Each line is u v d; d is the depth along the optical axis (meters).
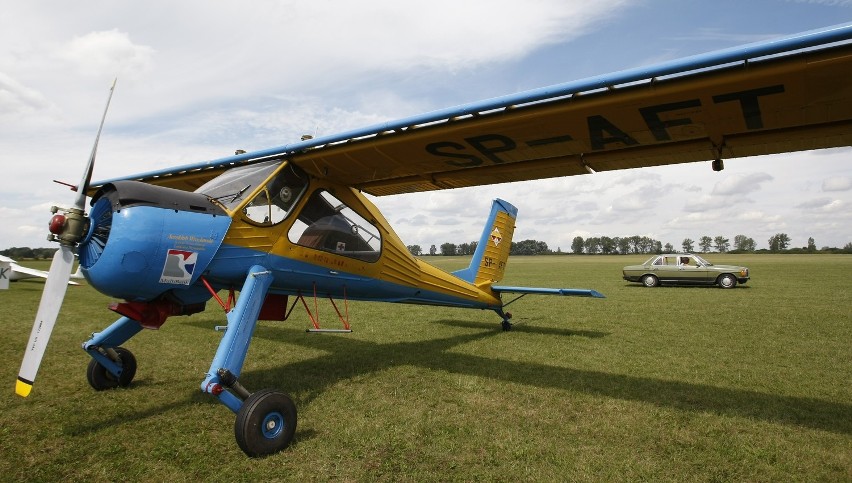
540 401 4.25
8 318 8.80
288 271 4.42
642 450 3.19
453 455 3.08
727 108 3.28
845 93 2.98
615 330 8.41
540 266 45.00
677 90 3.06
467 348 6.74
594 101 3.34
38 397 4.20
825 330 8.33
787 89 2.97
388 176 5.22
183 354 5.96
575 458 3.04
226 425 3.57
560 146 4.22
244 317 3.68
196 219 3.66
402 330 8.41
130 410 3.88
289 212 4.48
